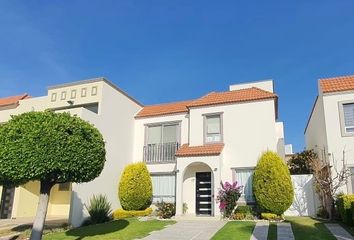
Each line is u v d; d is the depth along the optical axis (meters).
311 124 23.12
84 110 18.34
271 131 18.89
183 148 20.28
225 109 20.25
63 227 15.55
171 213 18.73
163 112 22.75
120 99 22.05
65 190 20.23
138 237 12.80
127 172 20.45
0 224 16.19
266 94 19.69
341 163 16.48
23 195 19.20
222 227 14.44
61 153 9.84
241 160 19.09
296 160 21.17
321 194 16.94
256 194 17.25
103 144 11.53
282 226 14.29
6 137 9.76
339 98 17.30
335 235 12.07
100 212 17.91
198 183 20.02
